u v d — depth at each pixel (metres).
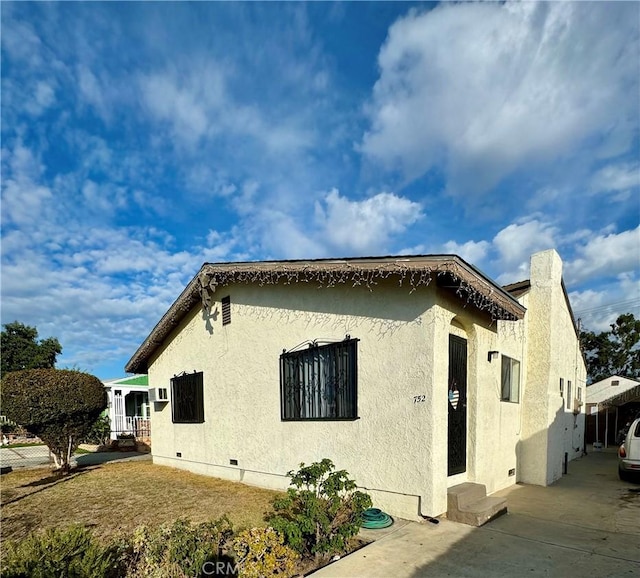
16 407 8.74
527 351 8.68
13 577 2.58
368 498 4.26
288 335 7.23
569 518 5.54
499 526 5.06
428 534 4.67
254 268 7.17
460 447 6.15
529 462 8.27
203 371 9.23
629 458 8.60
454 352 6.14
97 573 2.76
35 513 6.14
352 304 6.25
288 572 3.54
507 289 9.34
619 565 3.85
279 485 7.12
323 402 6.51
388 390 5.64
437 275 5.21
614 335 32.84
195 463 9.32
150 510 6.11
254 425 7.75
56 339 27.06
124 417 19.75
